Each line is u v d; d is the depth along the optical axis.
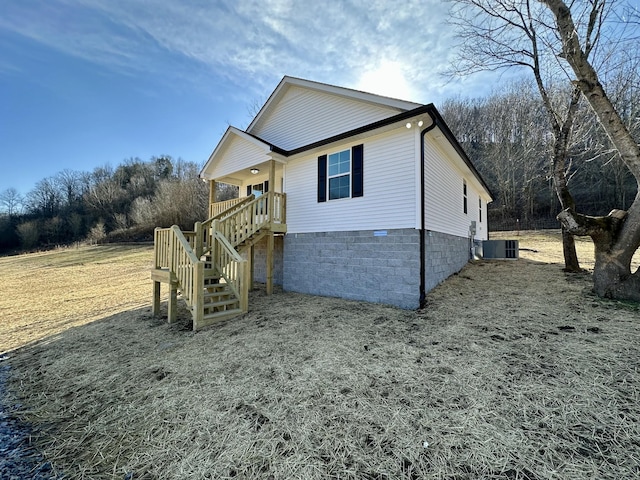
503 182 26.52
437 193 6.94
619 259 4.70
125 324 5.80
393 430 2.28
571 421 2.22
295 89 8.50
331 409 2.60
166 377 3.44
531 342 3.58
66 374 3.80
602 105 4.66
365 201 6.47
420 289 5.57
